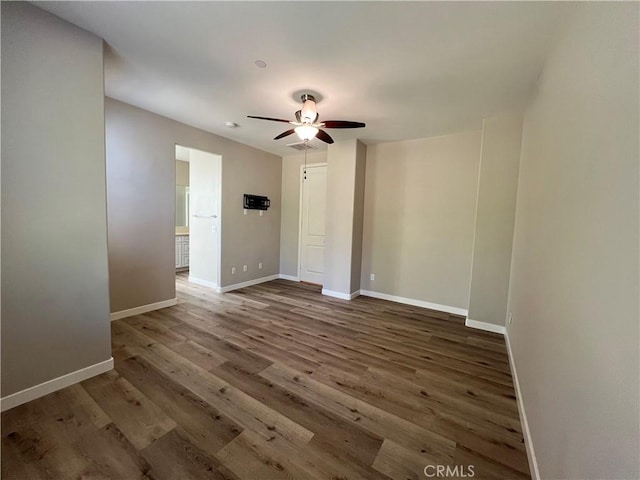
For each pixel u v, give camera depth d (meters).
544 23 1.58
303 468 1.38
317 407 1.83
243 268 4.91
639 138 0.70
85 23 1.78
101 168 2.00
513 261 2.88
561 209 1.33
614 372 0.76
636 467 0.64
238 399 1.88
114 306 3.19
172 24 1.76
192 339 2.78
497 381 2.20
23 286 1.71
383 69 2.19
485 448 1.54
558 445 1.13
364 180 4.48
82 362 2.01
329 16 1.63
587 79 1.12
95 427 1.59
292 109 3.08
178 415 1.71
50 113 1.74
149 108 3.20
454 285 3.83
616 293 0.78
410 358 2.54
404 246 4.20
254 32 1.81
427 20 1.63
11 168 1.62
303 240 5.41
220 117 3.42
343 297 4.39
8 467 1.33
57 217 1.82
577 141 1.18
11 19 1.57
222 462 1.40
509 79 2.25
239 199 4.71
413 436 1.61
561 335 1.21
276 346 2.70
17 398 1.72
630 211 0.73
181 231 6.64
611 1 0.94
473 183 3.66
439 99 2.67
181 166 6.63
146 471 1.34
